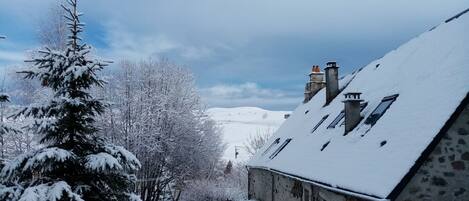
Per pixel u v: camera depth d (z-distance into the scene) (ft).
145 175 92.02
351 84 61.93
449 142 28.17
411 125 31.63
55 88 25.49
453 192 27.86
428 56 40.60
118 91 91.76
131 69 97.50
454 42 37.17
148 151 89.40
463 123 28.43
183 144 97.71
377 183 28.58
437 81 34.01
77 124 25.04
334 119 52.08
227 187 108.27
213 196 98.58
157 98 94.94
